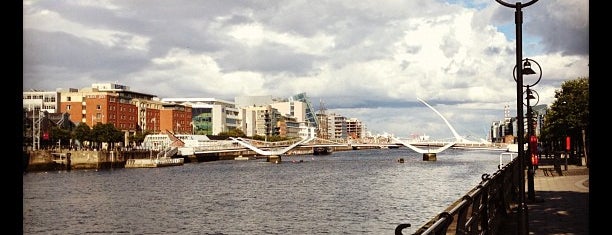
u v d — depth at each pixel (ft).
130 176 375.66
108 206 217.97
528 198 73.00
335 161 589.32
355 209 182.09
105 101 554.87
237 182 317.63
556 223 52.90
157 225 170.60
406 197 211.00
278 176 359.66
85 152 444.55
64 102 549.95
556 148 283.18
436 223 18.90
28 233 162.30
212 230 157.79
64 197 249.75
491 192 41.81
